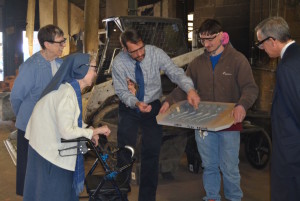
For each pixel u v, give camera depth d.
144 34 5.87
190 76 4.09
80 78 2.96
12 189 5.07
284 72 2.76
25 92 3.80
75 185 3.00
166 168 5.24
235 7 8.58
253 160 5.72
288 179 2.89
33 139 2.95
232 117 3.43
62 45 3.83
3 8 16.84
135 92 3.84
